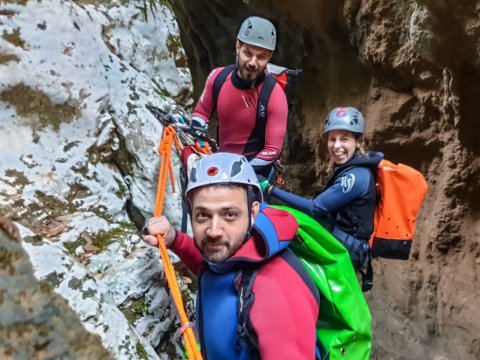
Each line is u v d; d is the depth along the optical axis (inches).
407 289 235.0
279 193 118.3
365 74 263.0
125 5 118.8
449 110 198.7
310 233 79.2
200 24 401.1
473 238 203.3
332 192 113.0
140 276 84.4
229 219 68.9
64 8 91.9
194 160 98.8
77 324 65.6
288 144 329.1
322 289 76.9
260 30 105.7
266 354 63.2
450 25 157.8
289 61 321.7
